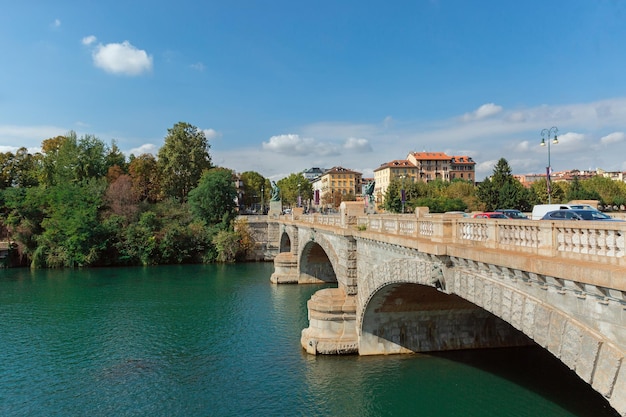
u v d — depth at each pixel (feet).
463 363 84.99
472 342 92.58
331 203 483.51
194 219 266.36
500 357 88.69
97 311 132.16
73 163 296.10
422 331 91.91
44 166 293.02
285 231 208.44
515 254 40.65
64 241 228.63
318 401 72.64
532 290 39.09
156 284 176.04
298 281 177.27
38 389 78.74
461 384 76.48
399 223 73.77
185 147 309.63
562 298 35.29
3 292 160.76
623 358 28.99
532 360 86.63
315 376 81.15
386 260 76.28
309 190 550.36
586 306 32.71
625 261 30.30
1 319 123.75
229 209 273.75
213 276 196.54
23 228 231.71
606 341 30.63
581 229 34.83
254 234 263.70
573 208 93.09
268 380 80.48
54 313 130.11
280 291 160.76
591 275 30.58
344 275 98.27
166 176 306.96
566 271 33.01
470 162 561.02
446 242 56.90
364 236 84.28
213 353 95.09
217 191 269.44
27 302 144.36
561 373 80.59
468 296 49.57
